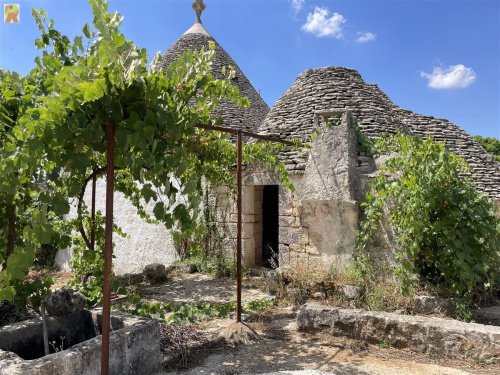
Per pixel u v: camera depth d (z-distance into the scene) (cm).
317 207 753
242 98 516
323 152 747
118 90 322
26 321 406
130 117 321
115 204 1150
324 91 927
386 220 658
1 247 449
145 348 392
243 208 905
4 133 398
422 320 479
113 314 429
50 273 1116
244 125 1143
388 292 589
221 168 758
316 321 531
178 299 711
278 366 427
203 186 969
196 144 527
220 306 606
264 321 579
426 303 551
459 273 553
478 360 430
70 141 322
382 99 962
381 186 626
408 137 637
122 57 324
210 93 472
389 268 626
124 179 695
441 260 568
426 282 591
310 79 979
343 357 452
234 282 833
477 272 570
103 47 300
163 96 363
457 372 410
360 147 752
